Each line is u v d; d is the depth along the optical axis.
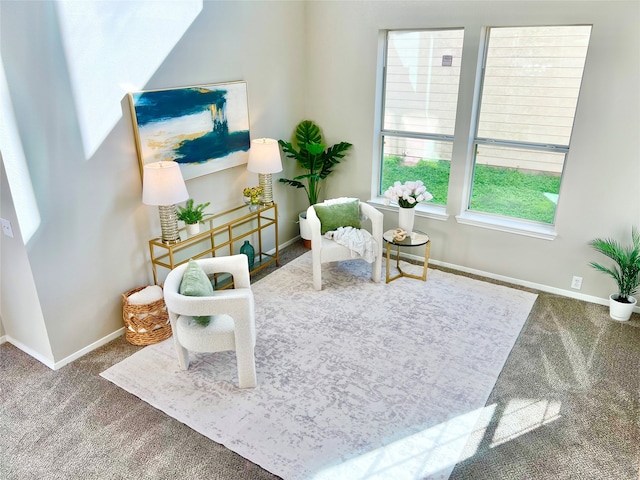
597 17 3.34
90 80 2.96
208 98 3.80
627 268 3.56
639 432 2.59
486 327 3.60
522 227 4.14
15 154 2.66
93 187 3.13
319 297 4.05
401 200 4.20
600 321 3.70
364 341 3.41
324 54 4.75
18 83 2.60
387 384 2.96
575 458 2.43
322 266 4.69
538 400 2.84
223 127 4.02
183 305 2.68
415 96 4.47
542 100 3.85
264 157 4.16
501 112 4.07
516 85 3.92
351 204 4.35
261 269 4.63
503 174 4.24
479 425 2.64
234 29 3.95
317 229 3.99
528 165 4.09
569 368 3.14
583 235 3.87
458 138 4.23
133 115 3.26
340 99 4.80
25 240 2.81
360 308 3.86
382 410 2.75
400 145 4.74
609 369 3.12
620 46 3.32
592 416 2.71
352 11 4.42
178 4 3.41
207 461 2.40
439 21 4.00
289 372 3.07
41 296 2.96
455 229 4.51
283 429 2.61
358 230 4.27
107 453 2.46
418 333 3.51
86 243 3.17
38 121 2.74
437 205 4.71
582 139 3.64
